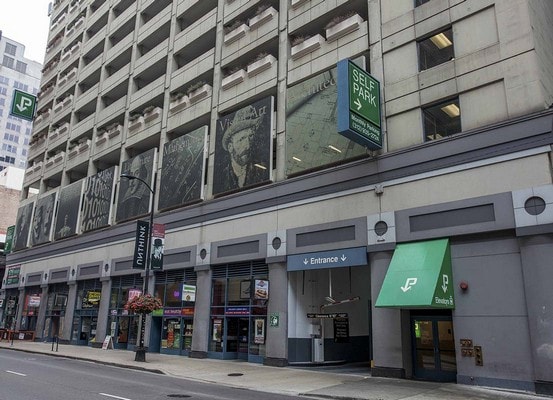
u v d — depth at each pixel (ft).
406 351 54.65
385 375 54.65
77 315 116.06
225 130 84.53
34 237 143.13
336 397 42.70
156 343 91.40
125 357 79.25
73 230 123.34
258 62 81.35
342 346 74.18
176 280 88.94
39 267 136.77
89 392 41.34
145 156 103.60
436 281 48.93
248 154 78.43
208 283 80.94
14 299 147.54
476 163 51.65
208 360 75.10
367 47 66.39
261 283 69.72
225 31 92.48
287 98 74.33
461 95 55.11
